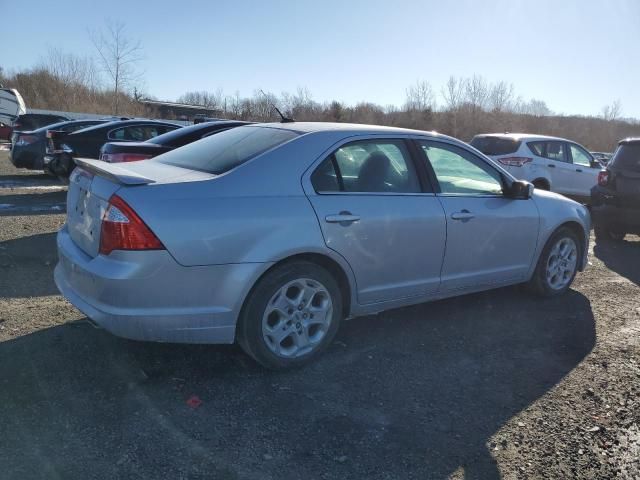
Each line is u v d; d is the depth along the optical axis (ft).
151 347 12.07
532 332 14.23
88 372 10.84
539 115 169.48
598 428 9.80
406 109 155.53
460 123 149.69
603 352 13.09
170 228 9.67
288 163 11.32
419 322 14.61
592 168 38.55
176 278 9.82
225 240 10.12
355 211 11.73
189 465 8.29
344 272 11.80
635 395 11.03
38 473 7.89
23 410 9.40
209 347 12.30
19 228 23.08
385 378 11.37
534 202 15.93
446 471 8.48
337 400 10.39
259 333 10.83
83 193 11.14
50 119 59.52
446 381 11.37
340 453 8.79
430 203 13.17
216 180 10.53
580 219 17.24
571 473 8.55
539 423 9.91
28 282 16.06
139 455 8.43
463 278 14.19
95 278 9.80
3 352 11.41
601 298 17.38
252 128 13.33
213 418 9.55
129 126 34.81
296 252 10.87
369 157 12.57
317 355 11.93
